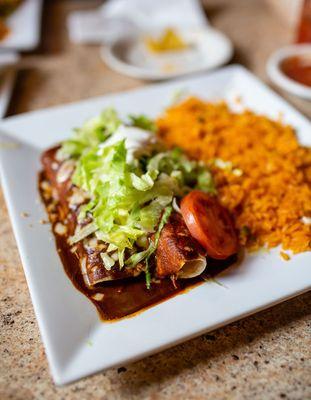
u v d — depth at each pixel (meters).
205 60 0.50
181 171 0.30
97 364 0.20
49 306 0.23
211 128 0.35
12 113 0.43
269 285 0.24
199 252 0.25
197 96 0.42
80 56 0.53
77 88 0.47
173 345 0.22
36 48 0.55
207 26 0.57
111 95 0.45
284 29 0.58
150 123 0.36
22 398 0.21
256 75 0.48
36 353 0.23
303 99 0.43
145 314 0.23
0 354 0.23
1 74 0.47
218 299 0.24
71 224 0.28
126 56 0.51
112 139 0.30
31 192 0.32
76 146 0.32
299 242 0.27
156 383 0.21
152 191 0.26
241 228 0.28
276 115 0.38
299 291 0.24
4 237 0.30
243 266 0.26
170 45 0.52
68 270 0.26
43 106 0.44
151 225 0.25
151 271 0.25
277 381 0.21
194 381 0.22
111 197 0.26
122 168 0.27
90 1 0.68
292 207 0.28
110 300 0.24
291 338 0.23
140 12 0.59
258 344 0.23
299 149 0.33
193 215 0.25
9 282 0.27
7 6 0.58
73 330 0.22
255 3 0.66
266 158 0.32
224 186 0.31
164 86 0.43
